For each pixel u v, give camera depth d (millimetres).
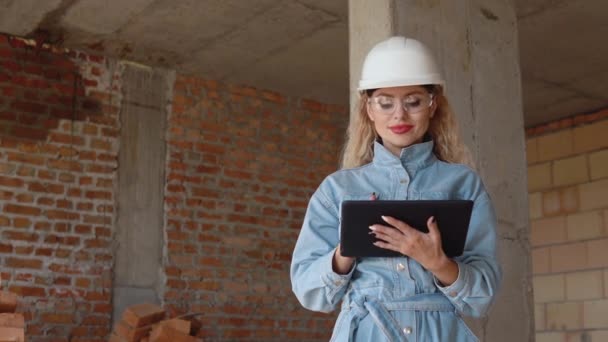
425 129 1892
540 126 7977
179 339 5320
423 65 1891
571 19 5551
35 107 5984
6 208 5770
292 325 6891
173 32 5867
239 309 6621
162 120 6523
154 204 6367
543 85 6867
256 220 6852
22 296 5711
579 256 7449
